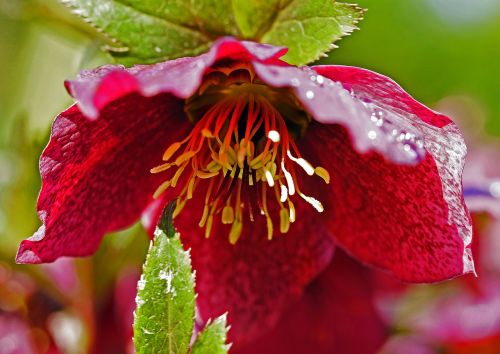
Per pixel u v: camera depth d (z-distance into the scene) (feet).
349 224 0.68
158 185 0.67
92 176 0.64
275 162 0.68
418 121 0.62
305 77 0.60
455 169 0.61
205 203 0.67
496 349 0.86
